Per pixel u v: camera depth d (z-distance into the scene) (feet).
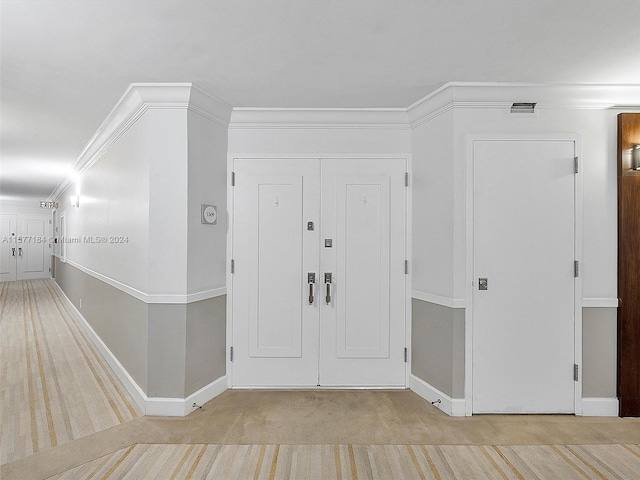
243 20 6.57
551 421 9.24
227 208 11.16
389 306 11.19
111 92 9.73
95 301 15.79
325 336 11.23
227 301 11.16
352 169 11.16
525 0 6.06
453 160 9.53
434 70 8.58
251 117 10.97
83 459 7.51
